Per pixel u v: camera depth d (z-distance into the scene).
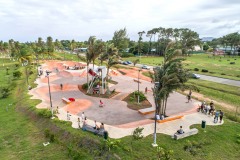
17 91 52.66
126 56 139.75
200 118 32.97
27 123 32.69
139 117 32.94
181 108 37.97
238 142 26.72
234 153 24.67
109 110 36.06
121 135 26.25
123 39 84.06
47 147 25.58
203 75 76.94
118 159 21.72
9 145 26.80
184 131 26.97
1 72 79.31
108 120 31.50
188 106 39.16
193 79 68.81
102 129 26.45
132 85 55.06
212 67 95.56
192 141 25.59
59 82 57.50
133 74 70.94
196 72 82.62
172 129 28.55
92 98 43.12
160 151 21.03
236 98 47.47
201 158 22.97
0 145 26.91
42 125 31.03
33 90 49.06
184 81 30.56
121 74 70.81
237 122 33.50
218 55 159.75
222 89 55.00
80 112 34.88
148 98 43.59
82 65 84.44
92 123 30.16
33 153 24.45
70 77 63.62
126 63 99.94
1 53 147.12
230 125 31.03
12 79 66.50
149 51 162.12
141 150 23.09
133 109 36.75
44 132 29.00
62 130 28.02
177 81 28.16
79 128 28.12
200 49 199.50
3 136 29.20
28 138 28.19
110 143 23.16
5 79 67.12
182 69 30.36
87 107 37.47
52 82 57.53
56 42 147.00
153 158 21.78
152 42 164.00
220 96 49.22
